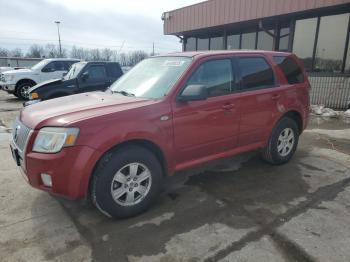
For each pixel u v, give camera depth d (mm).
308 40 10547
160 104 3139
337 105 10023
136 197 3105
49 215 3148
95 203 2895
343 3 8688
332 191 3699
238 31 13789
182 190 3748
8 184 3885
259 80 4129
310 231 2838
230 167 4523
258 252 2535
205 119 3471
